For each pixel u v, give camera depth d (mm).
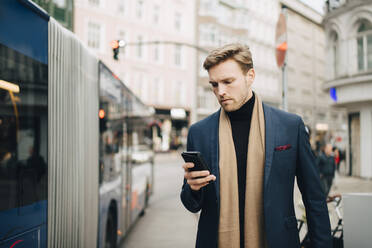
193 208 1859
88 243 3713
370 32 15148
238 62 1771
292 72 46938
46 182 2605
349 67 15781
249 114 1902
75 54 3355
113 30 30297
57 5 6809
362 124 16172
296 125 1860
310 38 51062
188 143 2059
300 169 1854
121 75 31078
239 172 1850
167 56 34875
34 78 2482
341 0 16141
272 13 46594
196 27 37375
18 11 2301
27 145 2365
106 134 4676
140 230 7684
